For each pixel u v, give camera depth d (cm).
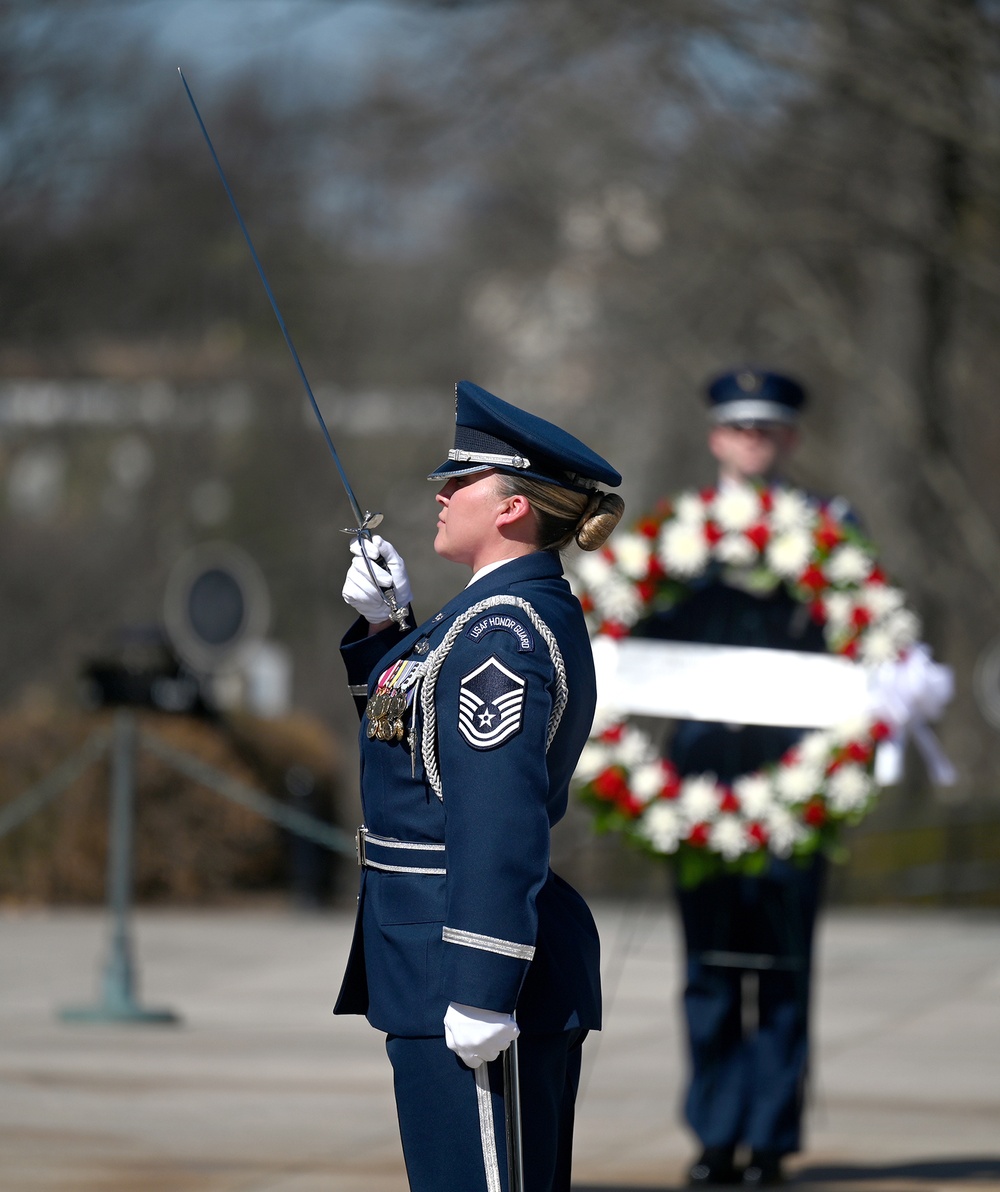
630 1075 2456
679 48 5062
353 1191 1827
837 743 1917
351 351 9406
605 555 1973
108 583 10500
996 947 3694
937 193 4928
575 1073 1172
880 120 4809
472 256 7662
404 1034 1083
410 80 5444
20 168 8250
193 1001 3008
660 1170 1948
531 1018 1087
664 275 5897
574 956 1117
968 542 5653
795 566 1933
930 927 4031
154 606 10450
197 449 10394
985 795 6744
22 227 8475
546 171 6009
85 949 3612
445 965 1049
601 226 6272
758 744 1959
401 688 1116
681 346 6100
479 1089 1068
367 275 8962
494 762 1051
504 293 7856
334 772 5022
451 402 9544
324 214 8281
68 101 7981
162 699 4588
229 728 4684
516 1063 1073
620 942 3716
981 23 4272
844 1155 2017
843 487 5734
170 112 8138
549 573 1139
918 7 4256
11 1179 1864
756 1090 1909
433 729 1089
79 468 10850
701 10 4584
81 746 4431
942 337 5569
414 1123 1086
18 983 3173
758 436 2025
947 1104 2283
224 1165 1933
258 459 10356
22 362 9494
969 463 7225
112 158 8238
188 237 8494
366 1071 2445
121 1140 2042
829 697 1931
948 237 4969
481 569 1154
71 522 10669
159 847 4491
